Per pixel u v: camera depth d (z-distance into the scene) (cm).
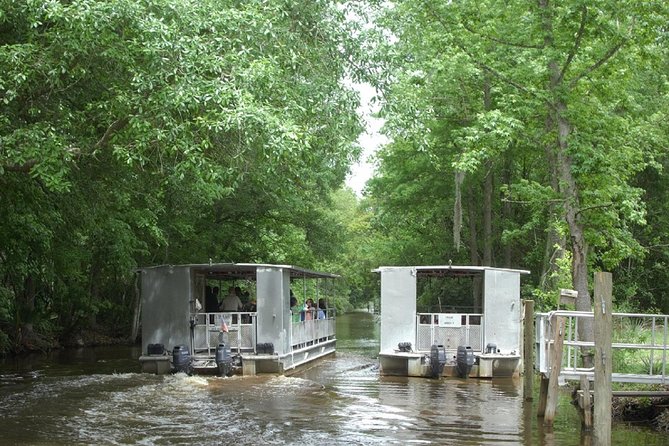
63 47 1319
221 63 1334
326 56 1688
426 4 2152
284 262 4009
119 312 4191
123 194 2108
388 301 2330
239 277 2612
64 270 2912
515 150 3039
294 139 1336
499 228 3609
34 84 1423
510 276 2311
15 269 2747
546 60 1889
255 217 3912
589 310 1853
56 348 3472
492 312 2284
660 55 2044
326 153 1700
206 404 1662
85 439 1298
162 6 1318
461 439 1304
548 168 2955
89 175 1861
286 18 1647
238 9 1536
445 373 2253
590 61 1916
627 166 2145
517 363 2212
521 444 1266
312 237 4200
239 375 2162
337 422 1459
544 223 3172
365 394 1850
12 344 3136
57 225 2244
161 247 3594
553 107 1927
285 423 1446
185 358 2180
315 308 2930
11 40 1469
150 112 1359
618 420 1450
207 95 1290
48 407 1625
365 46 1683
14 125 1452
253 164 1617
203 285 2512
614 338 1903
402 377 2230
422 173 3509
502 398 1797
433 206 3638
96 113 1524
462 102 2916
